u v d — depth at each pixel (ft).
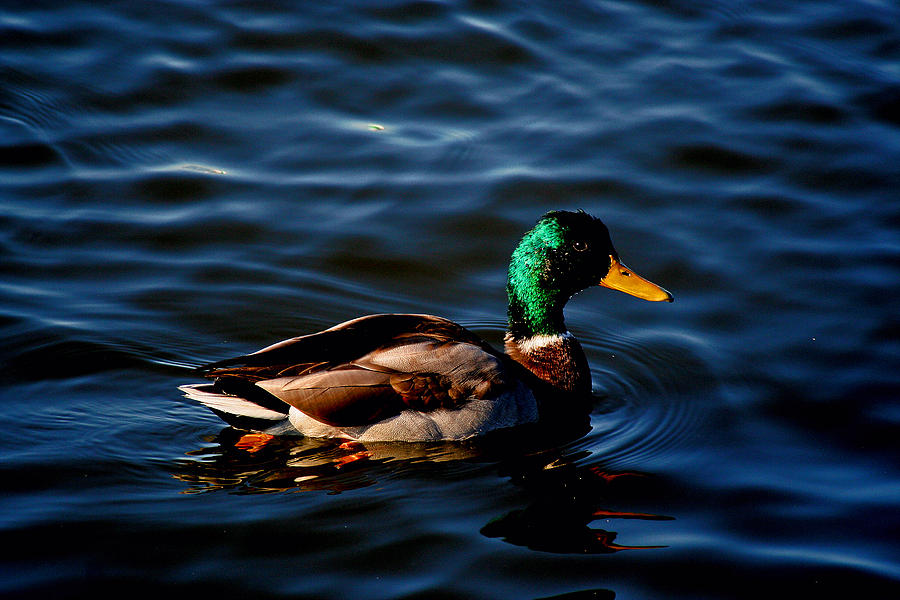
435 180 49.01
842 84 55.67
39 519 29.76
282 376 33.99
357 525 30.22
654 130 52.26
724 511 31.50
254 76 54.80
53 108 51.67
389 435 34.55
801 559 29.37
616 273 38.63
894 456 34.04
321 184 48.60
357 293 42.80
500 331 41.16
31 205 45.91
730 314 41.96
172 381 37.32
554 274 37.60
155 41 56.75
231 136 51.11
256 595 27.25
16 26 56.70
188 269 43.24
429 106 53.52
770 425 35.94
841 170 49.98
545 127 52.26
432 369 34.63
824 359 39.19
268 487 32.09
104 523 29.78
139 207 46.50
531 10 60.95
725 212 47.52
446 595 27.50
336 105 53.31
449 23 59.21
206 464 33.17
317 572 28.17
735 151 51.06
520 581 28.14
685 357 39.91
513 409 35.53
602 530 30.50
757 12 61.77
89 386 36.58
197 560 28.43
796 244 45.57
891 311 41.63
